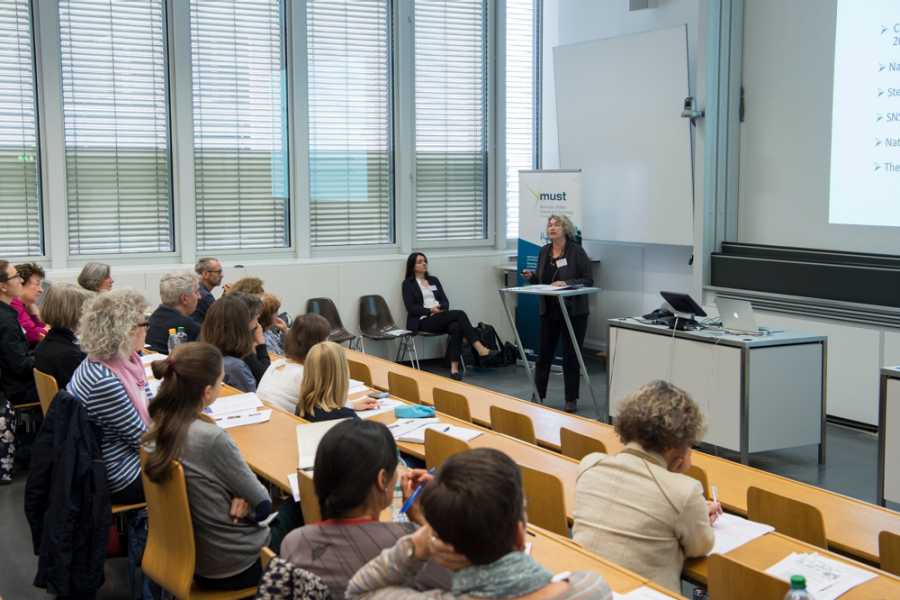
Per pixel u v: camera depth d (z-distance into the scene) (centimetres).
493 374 844
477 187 927
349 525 200
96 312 352
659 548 244
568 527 294
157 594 334
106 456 343
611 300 889
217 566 285
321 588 185
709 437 554
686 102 734
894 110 631
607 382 628
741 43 736
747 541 263
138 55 767
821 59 678
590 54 828
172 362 284
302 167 830
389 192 883
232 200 816
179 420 282
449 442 344
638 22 821
